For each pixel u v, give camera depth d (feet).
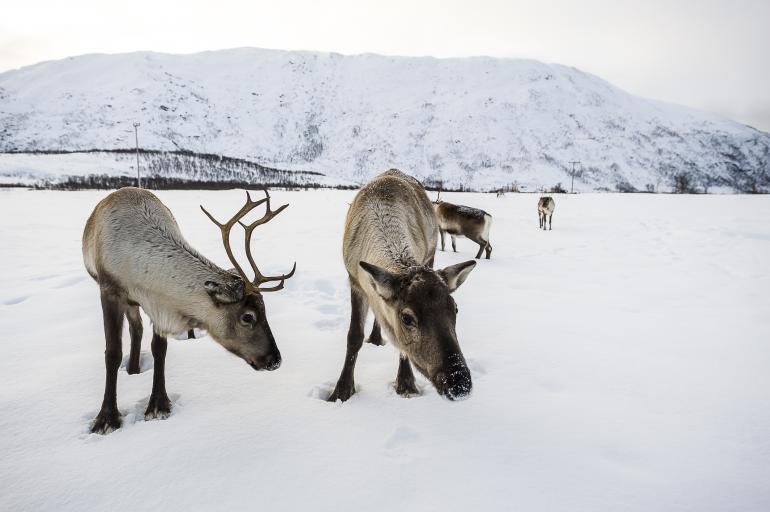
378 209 13.98
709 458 9.87
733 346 16.46
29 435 10.84
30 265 29.86
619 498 8.63
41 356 15.29
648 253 37.52
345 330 18.58
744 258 33.86
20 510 8.52
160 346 12.21
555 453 10.09
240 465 9.75
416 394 13.12
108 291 12.15
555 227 60.13
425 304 10.35
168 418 11.78
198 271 12.51
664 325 18.93
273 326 18.70
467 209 37.78
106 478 9.37
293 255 34.27
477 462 9.77
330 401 12.86
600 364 14.90
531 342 16.88
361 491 8.90
